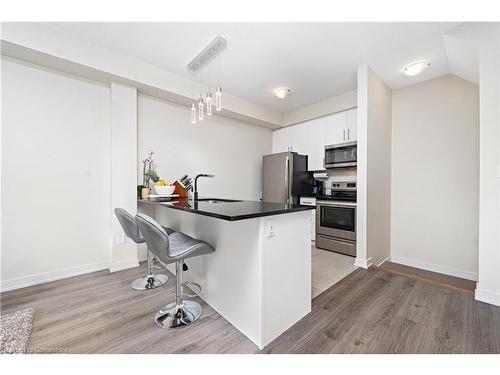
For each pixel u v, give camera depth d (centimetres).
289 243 157
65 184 238
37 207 223
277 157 397
